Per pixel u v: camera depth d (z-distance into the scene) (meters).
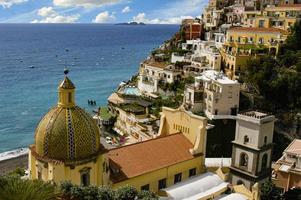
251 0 190.88
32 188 25.69
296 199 51.84
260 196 51.91
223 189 50.19
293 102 110.00
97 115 135.12
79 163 38.38
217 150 99.31
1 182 25.52
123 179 42.69
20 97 177.12
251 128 56.03
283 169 58.84
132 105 126.44
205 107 111.62
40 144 38.84
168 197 45.31
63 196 32.66
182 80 135.38
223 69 134.38
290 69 115.50
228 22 187.88
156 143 50.06
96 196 33.44
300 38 125.25
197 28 185.88
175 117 55.53
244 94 114.25
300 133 104.31
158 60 164.75
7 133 127.25
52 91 191.12
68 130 38.19
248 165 56.66
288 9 151.25
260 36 137.62
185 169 50.25
